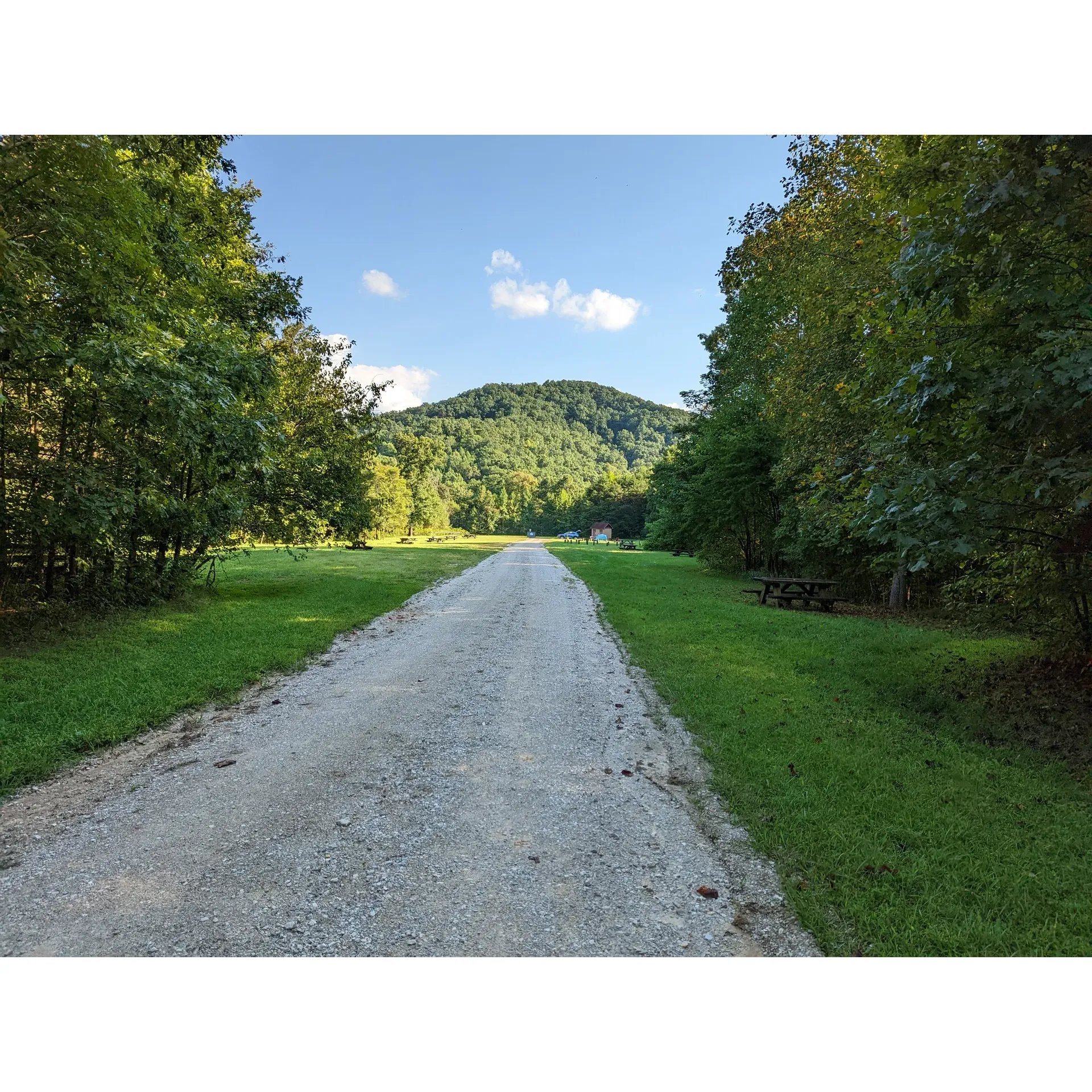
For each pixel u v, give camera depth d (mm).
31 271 6531
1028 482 4367
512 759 4379
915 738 4723
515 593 15062
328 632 8805
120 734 4715
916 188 4848
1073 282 4387
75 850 3105
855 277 10742
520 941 2432
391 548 39344
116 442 8742
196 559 12008
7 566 8594
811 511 12281
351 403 16250
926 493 4578
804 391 12625
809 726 4930
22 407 8125
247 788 3863
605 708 5609
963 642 8430
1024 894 2678
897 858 2971
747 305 19734
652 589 16312
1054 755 4457
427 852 3092
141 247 7719
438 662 7418
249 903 2656
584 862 3016
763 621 10406
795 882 2803
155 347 7484
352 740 4746
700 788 3900
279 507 14242
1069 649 6379
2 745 4367
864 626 9984
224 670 6469
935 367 4637
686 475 27141
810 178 12680
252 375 10156
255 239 14727
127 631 8273
